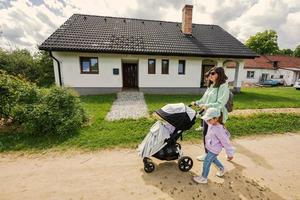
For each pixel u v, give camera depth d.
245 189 2.83
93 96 11.06
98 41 11.93
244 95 13.13
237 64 14.27
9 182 2.98
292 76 28.72
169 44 13.17
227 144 2.94
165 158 3.33
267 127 5.75
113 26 14.06
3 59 16.77
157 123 3.44
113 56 12.06
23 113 4.88
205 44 14.06
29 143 4.45
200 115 3.45
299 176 3.22
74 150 4.16
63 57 11.48
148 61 12.73
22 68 17.31
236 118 6.43
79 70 11.84
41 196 2.65
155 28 15.13
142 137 4.83
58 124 4.93
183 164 3.29
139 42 12.72
